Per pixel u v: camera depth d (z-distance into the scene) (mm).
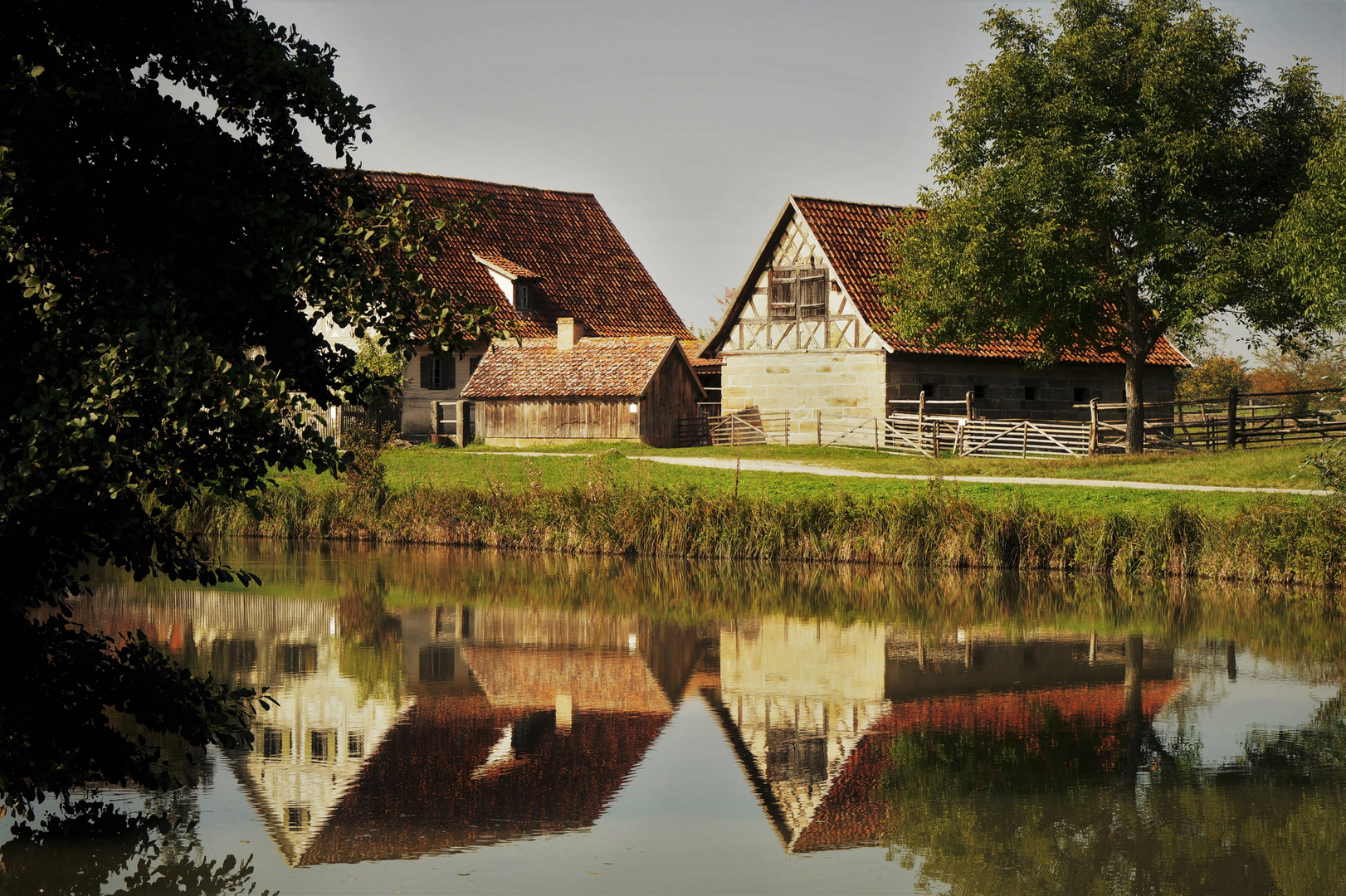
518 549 31906
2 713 10305
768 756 13695
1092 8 36562
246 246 10242
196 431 9133
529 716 15414
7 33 9805
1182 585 25562
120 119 10258
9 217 9391
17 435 8922
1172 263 36625
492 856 10617
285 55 10594
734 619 22281
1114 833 11195
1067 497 30000
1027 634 20844
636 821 11500
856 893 9836
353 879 10102
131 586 25641
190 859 10477
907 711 15695
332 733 14508
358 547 32531
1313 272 31797
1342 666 18234
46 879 10039
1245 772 13008
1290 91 37062
